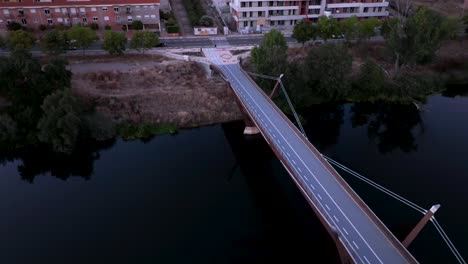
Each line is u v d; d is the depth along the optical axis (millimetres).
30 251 55719
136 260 54375
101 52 107562
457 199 65438
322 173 58625
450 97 104125
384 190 67812
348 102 100312
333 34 112812
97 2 114812
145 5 117438
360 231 48125
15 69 79688
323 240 58531
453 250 56281
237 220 61969
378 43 121312
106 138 83000
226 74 94250
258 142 83625
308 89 97562
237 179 72000
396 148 81500
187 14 140750
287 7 126750
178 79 97500
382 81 99688
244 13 124625
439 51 121062
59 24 116375
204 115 89438
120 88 92750
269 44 98125
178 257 54938
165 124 86938
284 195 68312
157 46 112250
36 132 81500
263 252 55906
